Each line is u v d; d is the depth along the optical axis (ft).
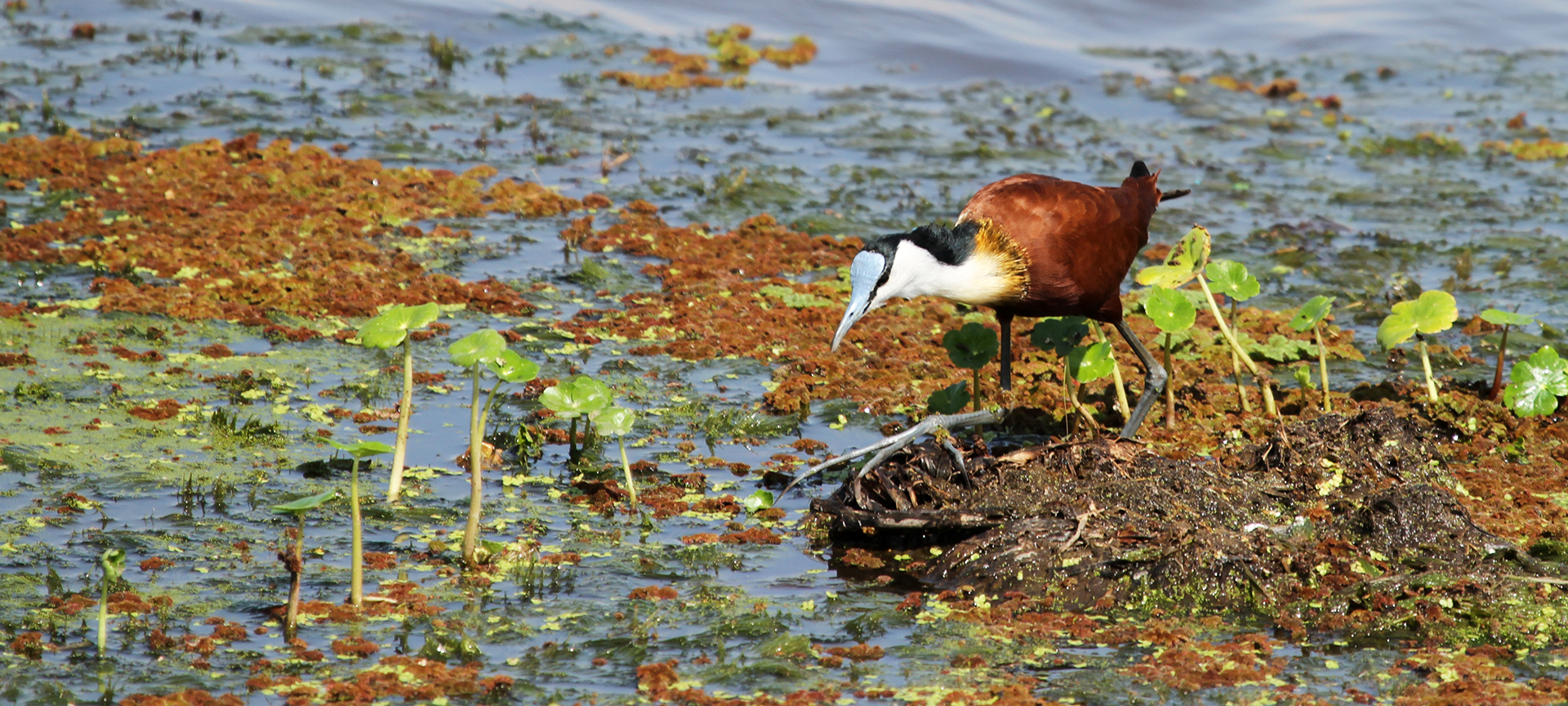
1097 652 24.80
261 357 39.78
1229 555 27.55
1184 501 30.32
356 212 52.95
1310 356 42.50
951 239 30.60
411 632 24.94
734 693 22.99
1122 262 32.55
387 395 37.45
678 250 51.47
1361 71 86.48
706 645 24.79
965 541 28.76
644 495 31.91
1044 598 27.22
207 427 34.55
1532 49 92.43
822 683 23.39
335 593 26.45
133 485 30.96
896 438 31.24
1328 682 23.70
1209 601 27.07
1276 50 92.07
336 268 46.60
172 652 23.72
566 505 31.32
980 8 97.25
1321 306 36.65
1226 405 37.81
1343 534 29.71
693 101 75.56
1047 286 31.37
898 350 42.29
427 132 66.18
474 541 27.76
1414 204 60.39
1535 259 52.85
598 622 25.55
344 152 61.98
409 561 28.07
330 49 80.28
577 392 31.22
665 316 44.70
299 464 32.68
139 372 38.04
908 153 66.95
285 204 53.52
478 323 43.70
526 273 48.85
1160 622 26.16
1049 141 69.51
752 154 65.36
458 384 38.52
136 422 34.65
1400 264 52.39
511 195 56.90
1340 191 62.08
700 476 32.91
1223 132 72.69
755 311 45.24
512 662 23.91
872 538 30.17
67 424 34.22
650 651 24.48
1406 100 80.18
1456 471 33.45
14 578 26.27
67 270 46.24
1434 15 98.68
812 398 38.75
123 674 22.88
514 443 34.73
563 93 74.95
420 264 48.19
